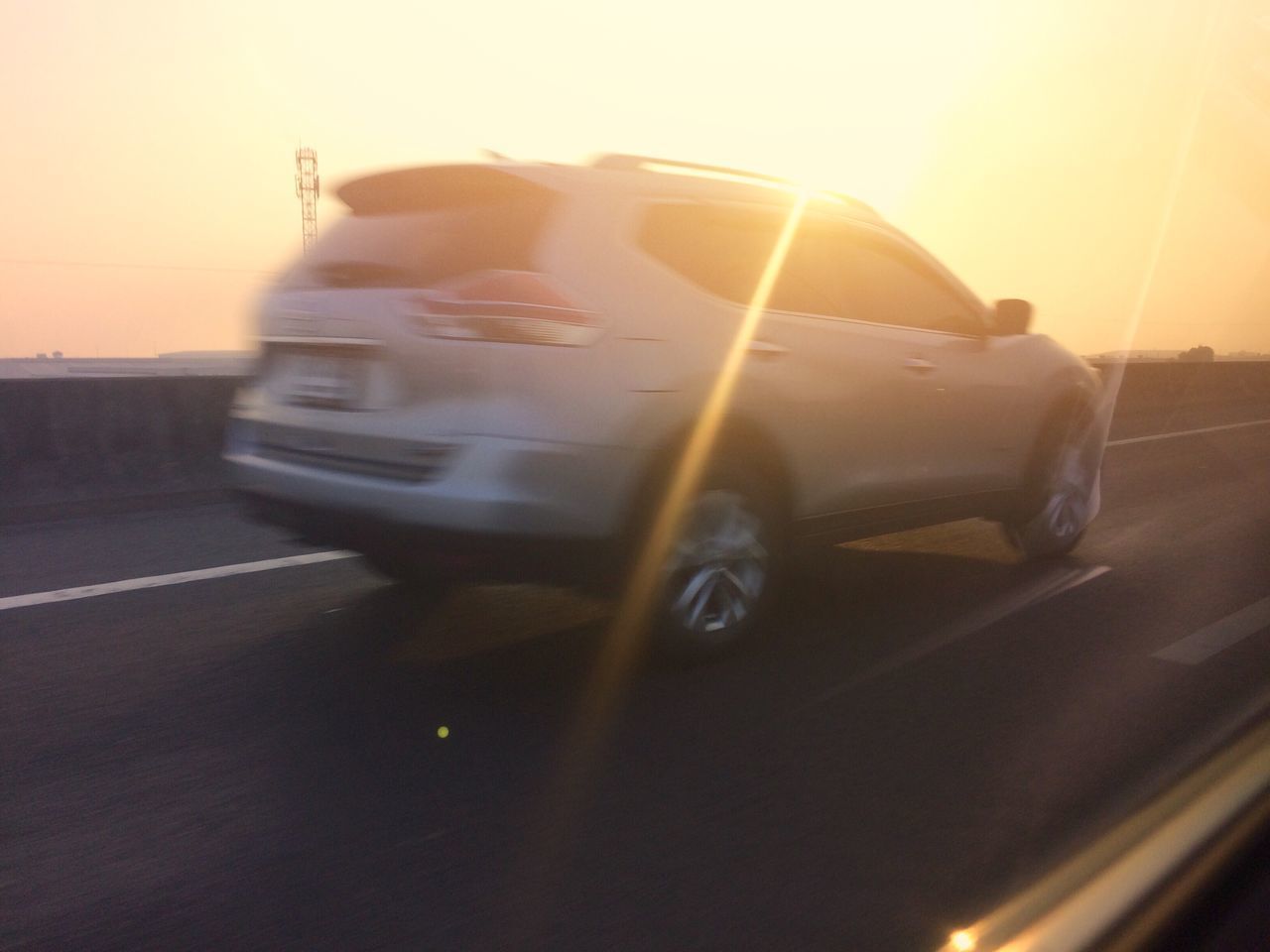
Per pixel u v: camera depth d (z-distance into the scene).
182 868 2.81
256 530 7.13
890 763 3.42
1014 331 5.45
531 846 2.90
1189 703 3.94
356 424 3.96
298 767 3.43
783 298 4.48
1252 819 2.93
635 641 4.18
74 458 8.75
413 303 3.82
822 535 4.69
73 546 6.64
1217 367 20.38
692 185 4.31
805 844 2.90
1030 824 3.00
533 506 3.69
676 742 3.59
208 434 9.55
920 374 4.95
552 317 3.70
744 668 4.30
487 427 3.66
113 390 9.00
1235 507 8.19
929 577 5.79
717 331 4.12
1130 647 4.61
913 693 4.04
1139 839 2.88
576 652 4.50
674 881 2.72
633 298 3.91
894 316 5.01
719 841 2.92
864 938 2.47
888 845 2.89
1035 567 6.04
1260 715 3.79
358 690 4.10
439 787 3.27
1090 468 6.25
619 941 2.46
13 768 3.45
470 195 4.16
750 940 2.46
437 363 3.74
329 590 5.52
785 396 4.33
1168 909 2.54
